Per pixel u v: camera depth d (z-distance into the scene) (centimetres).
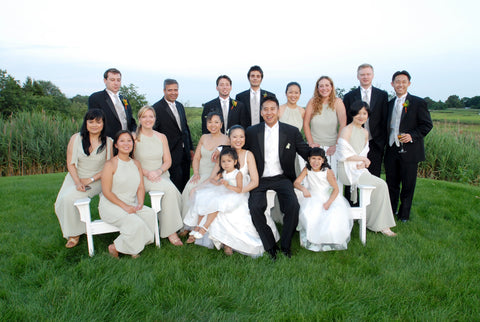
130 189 359
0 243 360
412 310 241
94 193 377
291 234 344
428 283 273
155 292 256
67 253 338
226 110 550
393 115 457
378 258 322
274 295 256
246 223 345
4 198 542
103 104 458
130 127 489
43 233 395
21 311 232
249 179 390
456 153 802
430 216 459
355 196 412
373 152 477
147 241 334
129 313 232
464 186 627
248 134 401
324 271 294
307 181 385
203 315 233
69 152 373
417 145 438
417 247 353
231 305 245
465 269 297
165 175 423
